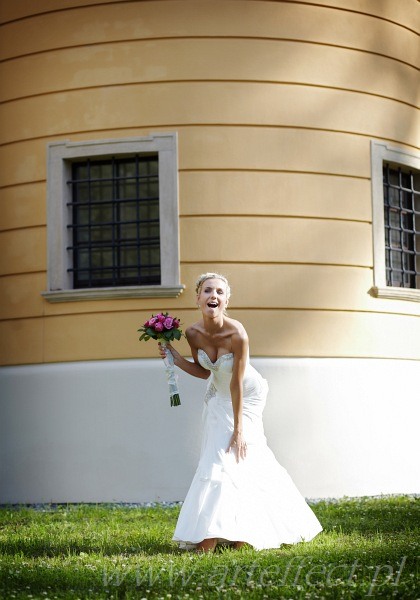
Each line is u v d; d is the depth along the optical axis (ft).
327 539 19.63
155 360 29.73
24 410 30.81
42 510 28.07
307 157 30.81
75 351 30.35
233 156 30.17
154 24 30.48
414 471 32.12
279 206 30.35
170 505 28.35
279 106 30.63
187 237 29.99
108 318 30.17
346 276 31.14
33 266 31.17
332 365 30.53
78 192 31.76
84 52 30.94
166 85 30.32
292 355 30.12
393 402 31.76
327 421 30.17
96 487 29.58
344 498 29.25
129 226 31.37
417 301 33.22
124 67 30.55
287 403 29.76
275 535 18.70
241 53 30.48
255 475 19.01
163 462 29.22
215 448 19.02
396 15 33.42
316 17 31.35
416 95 34.09
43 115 31.32
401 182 34.40
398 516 24.11
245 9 30.63
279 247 30.25
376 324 31.73
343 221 31.22
